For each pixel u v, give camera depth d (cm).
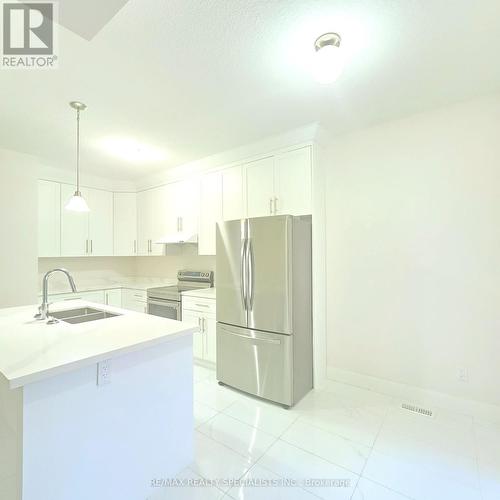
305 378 254
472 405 217
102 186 424
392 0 128
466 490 150
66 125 245
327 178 288
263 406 237
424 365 237
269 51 159
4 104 210
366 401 242
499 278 208
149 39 148
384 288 256
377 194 259
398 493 149
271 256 240
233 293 264
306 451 181
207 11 131
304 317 255
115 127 251
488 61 171
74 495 122
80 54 158
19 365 111
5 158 302
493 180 210
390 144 252
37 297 325
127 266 496
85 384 126
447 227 227
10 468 133
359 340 270
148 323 175
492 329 210
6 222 302
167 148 304
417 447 183
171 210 392
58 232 374
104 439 133
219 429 204
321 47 153
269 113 232
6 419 131
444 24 142
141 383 148
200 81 186
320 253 276
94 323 176
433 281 233
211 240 342
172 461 162
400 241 248
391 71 180
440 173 230
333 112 233
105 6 127
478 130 215
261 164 293
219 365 276
